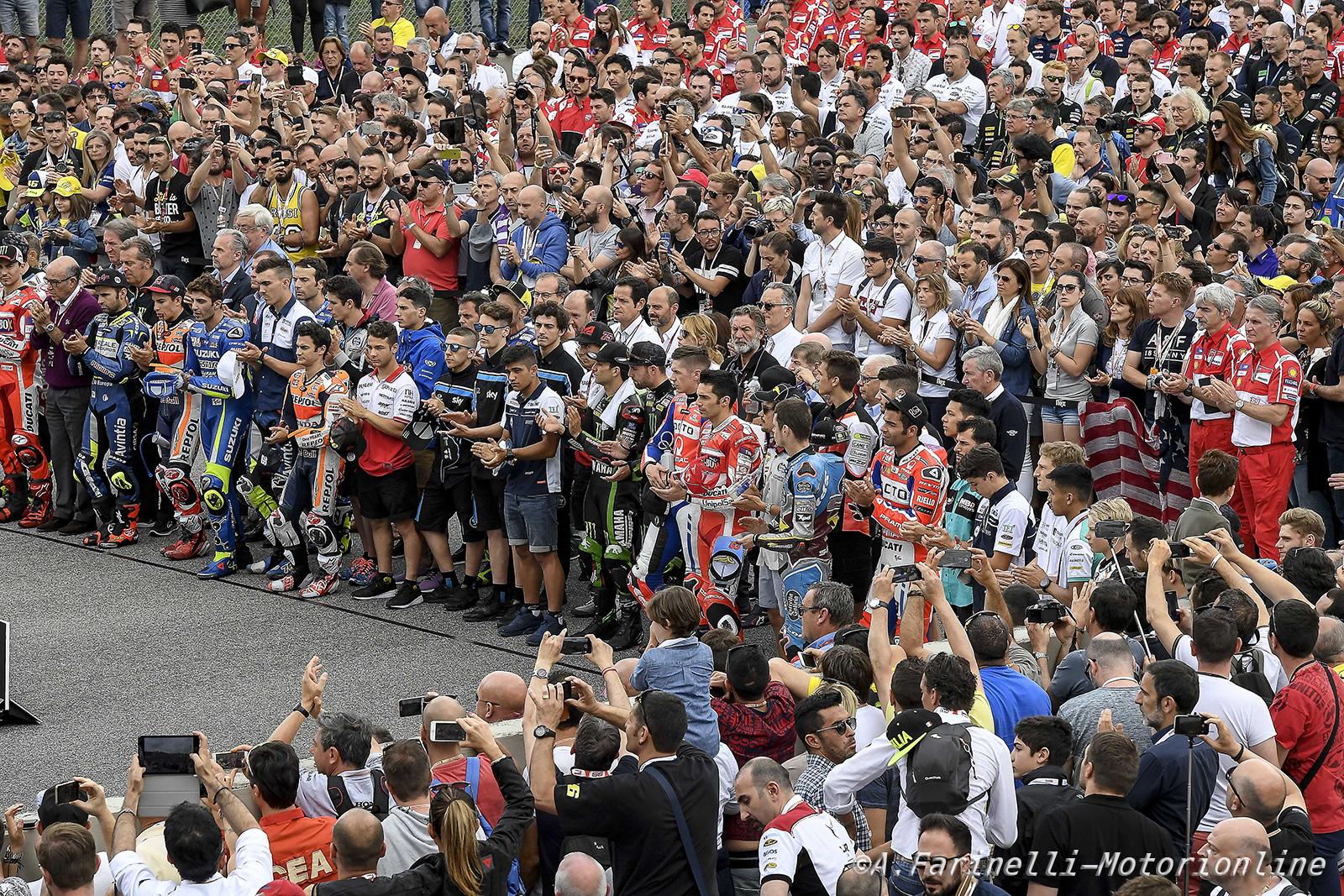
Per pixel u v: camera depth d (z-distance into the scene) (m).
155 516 22.59
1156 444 19.03
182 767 10.29
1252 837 9.16
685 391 17.00
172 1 40.38
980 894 9.12
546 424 17.34
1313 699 11.05
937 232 22.77
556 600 18.58
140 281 21.78
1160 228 20.20
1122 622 12.23
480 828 10.06
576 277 22.38
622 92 31.16
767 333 19.08
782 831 9.98
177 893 9.39
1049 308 19.56
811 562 15.88
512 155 27.56
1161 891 8.48
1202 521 14.63
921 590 11.99
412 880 9.42
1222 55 26.61
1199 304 17.88
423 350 19.42
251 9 40.72
